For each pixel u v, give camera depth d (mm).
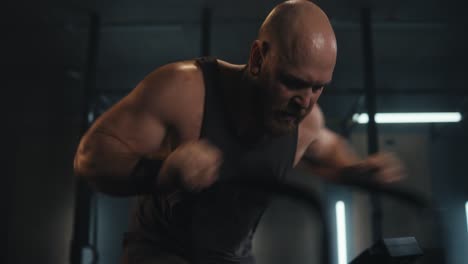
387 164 1275
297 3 1125
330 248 626
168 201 1232
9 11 5152
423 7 5012
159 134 1143
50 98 6863
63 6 5016
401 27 5395
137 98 1143
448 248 6598
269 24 1133
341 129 6723
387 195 943
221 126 1196
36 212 6820
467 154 6961
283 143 1275
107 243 6648
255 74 1148
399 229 6473
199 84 1193
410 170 7031
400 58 6180
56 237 6781
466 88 6449
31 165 6887
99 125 1113
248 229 1369
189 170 883
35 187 6863
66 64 6441
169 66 1208
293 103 1118
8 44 5926
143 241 1317
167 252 1289
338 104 6523
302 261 6633
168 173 901
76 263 4273
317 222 644
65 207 6820
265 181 668
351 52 5984
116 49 5961
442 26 5348
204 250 1312
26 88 6801
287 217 6746
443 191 6938
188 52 6016
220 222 1299
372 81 4785
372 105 4699
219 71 1221
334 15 5156
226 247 1350
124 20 5281
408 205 946
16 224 6789
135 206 1404
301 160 1511
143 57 6180
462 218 6785
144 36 5609
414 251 1162
